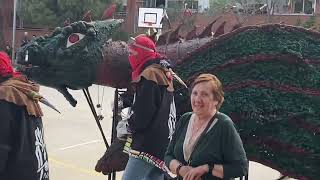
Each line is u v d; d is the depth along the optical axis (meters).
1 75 3.28
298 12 33.19
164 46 4.87
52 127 9.45
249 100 4.41
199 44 4.82
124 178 3.89
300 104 4.38
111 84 4.74
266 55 4.44
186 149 3.00
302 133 4.35
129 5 32.03
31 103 3.23
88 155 7.54
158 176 3.90
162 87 3.79
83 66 4.57
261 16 27.95
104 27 4.65
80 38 4.57
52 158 7.27
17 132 3.15
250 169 7.15
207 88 2.94
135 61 3.91
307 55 4.48
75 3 34.78
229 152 2.89
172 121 3.84
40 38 4.64
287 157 4.39
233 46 4.54
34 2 36.34
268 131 4.41
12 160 3.14
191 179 2.90
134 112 3.73
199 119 3.01
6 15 38.53
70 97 4.80
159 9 13.03
